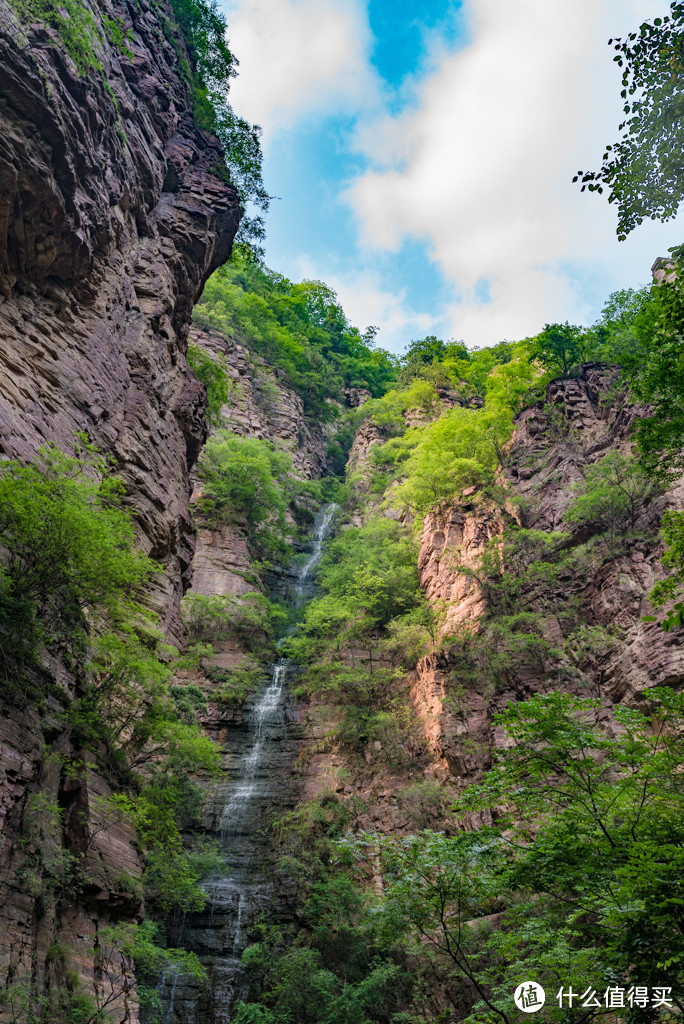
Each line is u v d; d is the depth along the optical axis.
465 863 14.19
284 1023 28.39
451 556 49.28
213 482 58.81
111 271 25.78
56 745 16.17
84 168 22.33
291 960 30.00
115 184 25.67
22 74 18.83
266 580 59.69
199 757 23.14
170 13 38.00
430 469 56.66
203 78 39.81
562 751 13.15
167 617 26.44
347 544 60.34
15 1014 11.80
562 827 13.46
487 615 42.53
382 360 107.69
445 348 98.38
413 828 35.56
